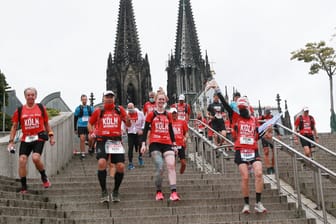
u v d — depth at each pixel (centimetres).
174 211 1208
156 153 1273
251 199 1319
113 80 10681
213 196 1367
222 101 1260
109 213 1170
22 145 1234
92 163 2067
